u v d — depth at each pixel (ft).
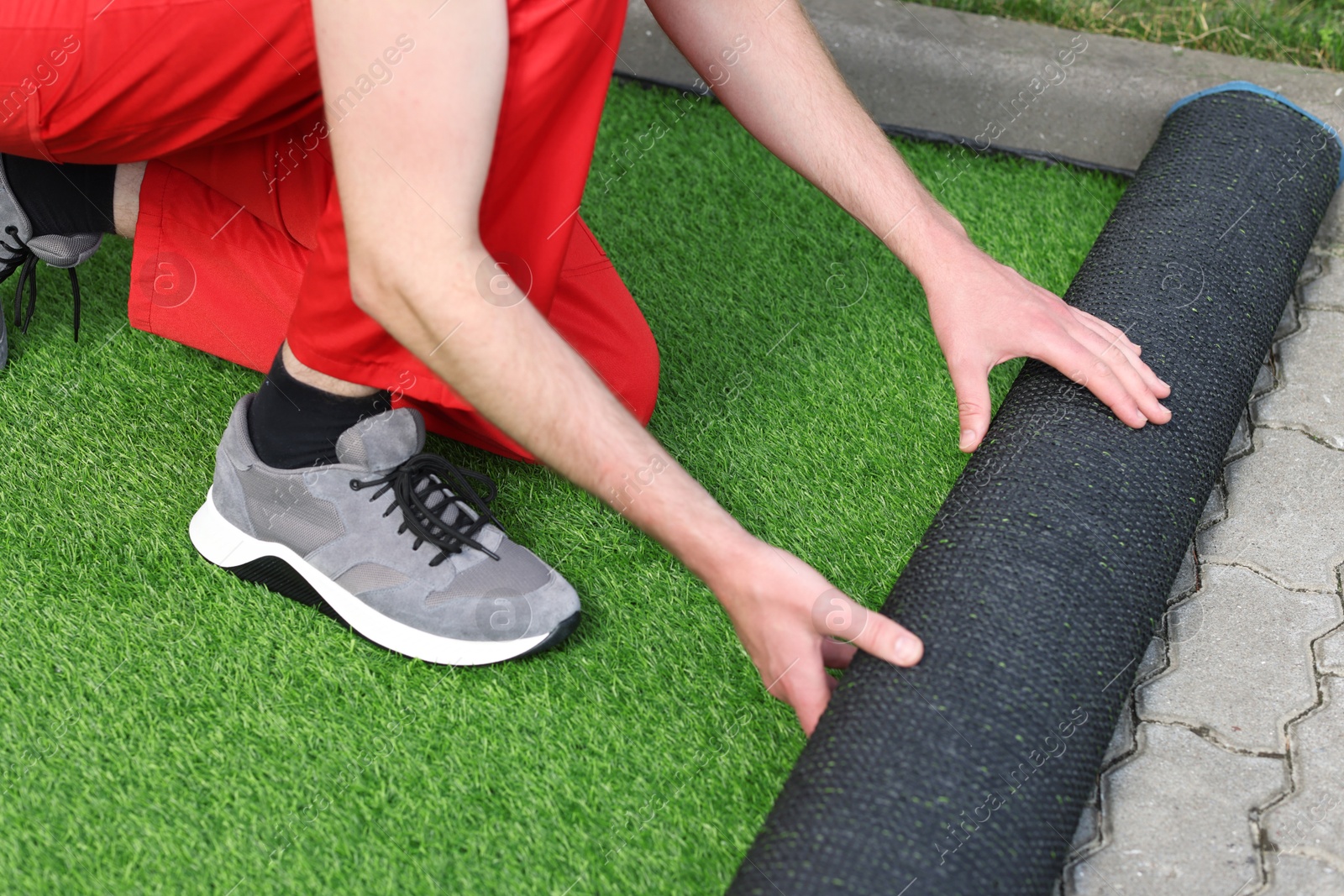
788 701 4.00
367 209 3.36
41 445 5.64
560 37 3.79
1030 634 3.98
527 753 4.41
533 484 5.55
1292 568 5.16
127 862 4.03
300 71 4.31
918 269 4.93
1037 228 7.25
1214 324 5.28
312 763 4.35
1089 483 4.49
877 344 6.38
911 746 3.64
